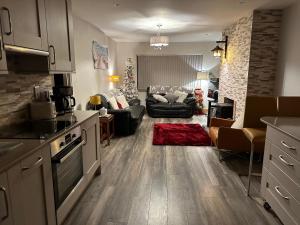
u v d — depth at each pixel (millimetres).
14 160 1217
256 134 2521
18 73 2199
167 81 7883
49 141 1601
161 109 6637
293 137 1580
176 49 7652
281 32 3762
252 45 3877
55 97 2674
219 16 4133
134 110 5504
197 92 7363
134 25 4922
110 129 4516
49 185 1627
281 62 3760
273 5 3488
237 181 2775
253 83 3992
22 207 1313
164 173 2988
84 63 4535
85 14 3963
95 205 2268
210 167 3189
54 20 2166
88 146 2486
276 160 1918
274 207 1942
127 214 2127
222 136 3188
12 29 1523
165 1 3254
